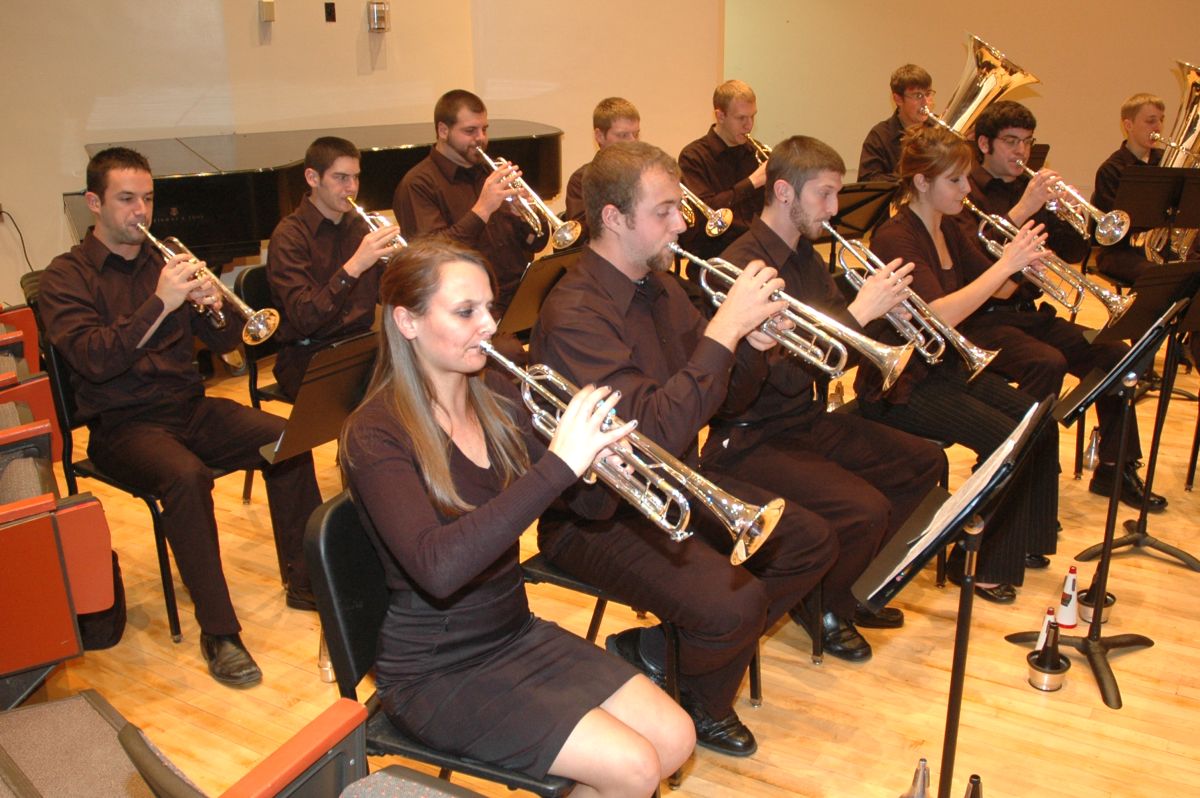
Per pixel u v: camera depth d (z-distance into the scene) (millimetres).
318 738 1348
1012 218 3436
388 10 5582
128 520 3494
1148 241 4688
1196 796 2211
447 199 4164
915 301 2840
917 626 2855
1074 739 2391
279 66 5352
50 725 1726
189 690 2598
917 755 2342
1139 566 3133
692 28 6340
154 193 4137
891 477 2771
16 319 2914
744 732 2352
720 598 2062
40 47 4672
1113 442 3529
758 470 2646
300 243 3387
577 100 6102
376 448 1689
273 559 3236
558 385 1837
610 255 2277
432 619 1747
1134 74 7238
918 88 5336
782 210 2697
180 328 2982
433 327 1712
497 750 1664
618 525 2188
